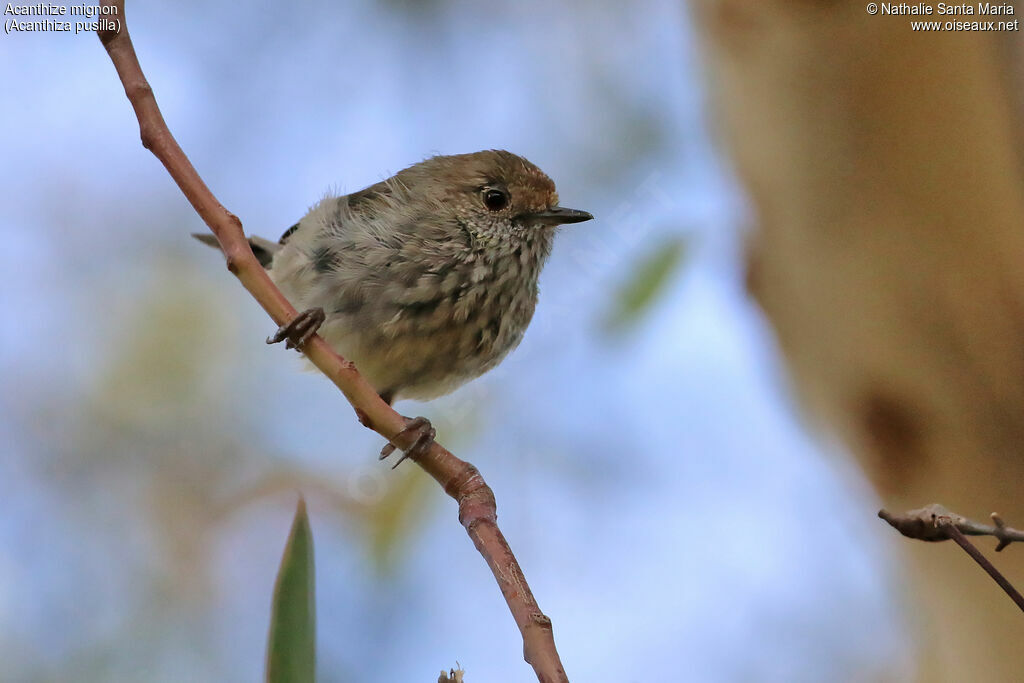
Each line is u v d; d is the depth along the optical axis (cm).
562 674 373
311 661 440
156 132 479
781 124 491
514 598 406
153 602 1045
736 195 542
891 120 478
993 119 473
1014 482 501
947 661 571
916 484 518
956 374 496
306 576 448
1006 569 518
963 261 484
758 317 550
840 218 495
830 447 553
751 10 487
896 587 945
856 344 509
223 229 473
